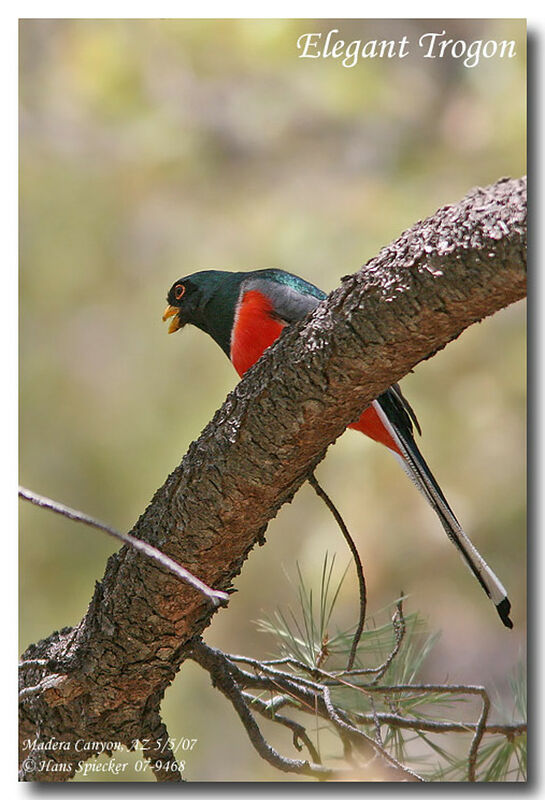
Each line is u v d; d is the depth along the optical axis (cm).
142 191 1075
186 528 512
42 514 1007
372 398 479
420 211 1039
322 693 568
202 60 1045
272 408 480
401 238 440
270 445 486
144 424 1030
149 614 530
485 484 1014
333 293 463
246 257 1040
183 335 1060
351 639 592
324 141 1087
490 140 1049
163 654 545
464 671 1058
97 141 1073
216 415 508
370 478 1010
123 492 1011
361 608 546
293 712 910
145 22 1031
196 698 967
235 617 1027
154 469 1013
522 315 1039
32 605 988
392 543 1006
